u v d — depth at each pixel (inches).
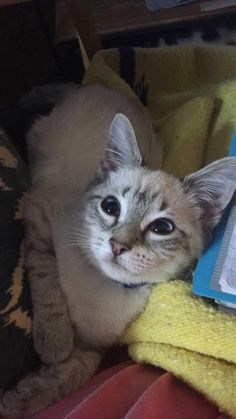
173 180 9.0
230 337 8.0
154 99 13.4
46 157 10.8
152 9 15.7
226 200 8.6
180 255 8.6
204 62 13.4
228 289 7.7
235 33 15.5
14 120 12.5
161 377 8.0
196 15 15.6
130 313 9.1
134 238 8.2
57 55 14.9
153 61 13.3
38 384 8.3
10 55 14.7
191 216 8.8
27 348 8.5
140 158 9.1
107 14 15.8
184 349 8.5
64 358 8.8
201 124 11.8
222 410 7.5
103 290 8.9
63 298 8.9
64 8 15.7
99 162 10.3
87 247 8.7
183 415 7.1
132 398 7.5
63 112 11.2
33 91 12.9
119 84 12.4
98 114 10.9
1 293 7.9
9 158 9.4
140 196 8.6
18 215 8.9
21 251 8.7
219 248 8.5
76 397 8.1
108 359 9.8
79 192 9.8
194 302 8.6
